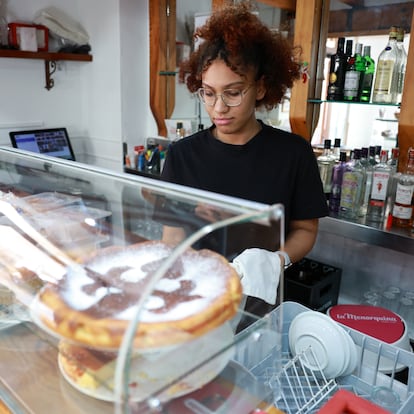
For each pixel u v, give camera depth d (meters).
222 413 0.60
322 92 1.94
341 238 2.04
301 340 0.90
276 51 1.21
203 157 1.33
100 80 2.85
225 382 0.64
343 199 1.81
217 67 1.13
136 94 2.82
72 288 0.67
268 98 1.31
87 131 3.08
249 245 0.74
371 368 0.91
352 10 1.82
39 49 2.64
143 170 2.67
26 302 0.72
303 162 1.31
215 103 1.18
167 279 0.65
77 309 0.62
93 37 2.82
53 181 0.98
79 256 0.74
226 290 0.64
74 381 0.63
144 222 0.76
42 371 0.68
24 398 0.65
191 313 0.59
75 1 2.85
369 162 1.80
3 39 2.49
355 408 0.70
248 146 1.29
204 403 0.60
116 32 2.63
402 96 1.59
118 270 0.68
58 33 2.70
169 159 1.38
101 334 0.56
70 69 2.94
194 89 1.32
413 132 1.59
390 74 1.76
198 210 0.70
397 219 1.69
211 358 0.61
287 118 2.06
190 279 0.65
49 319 0.64
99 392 0.60
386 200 1.76
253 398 0.65
